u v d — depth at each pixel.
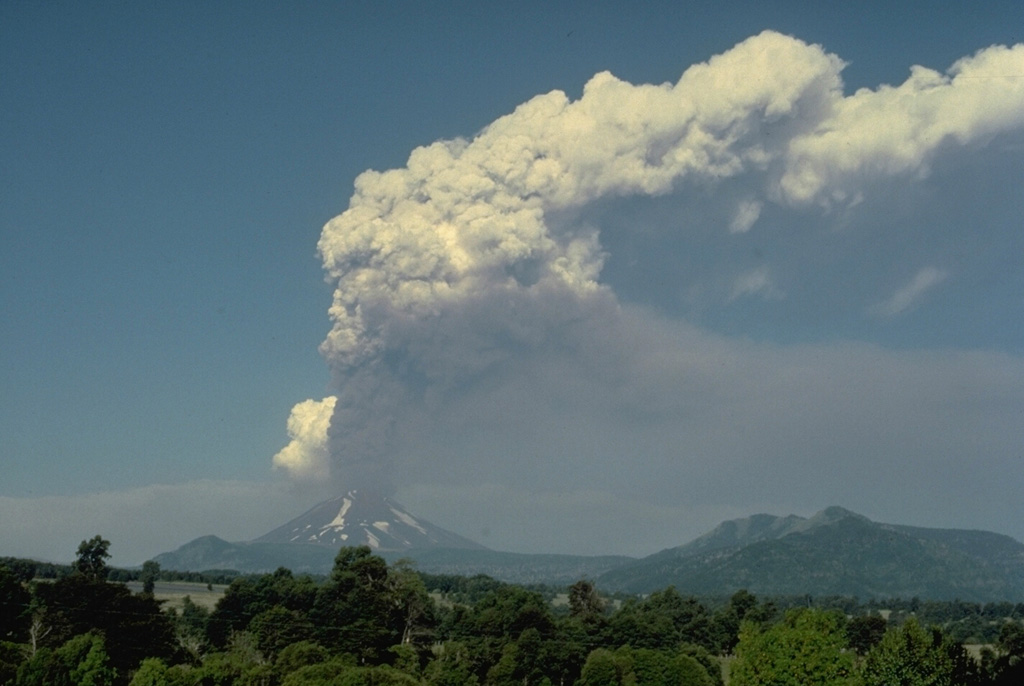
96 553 178.62
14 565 175.62
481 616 170.75
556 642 159.00
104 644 128.62
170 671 116.88
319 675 118.50
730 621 199.75
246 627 155.75
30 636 137.62
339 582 168.88
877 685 106.94
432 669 144.25
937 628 110.00
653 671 141.88
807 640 103.00
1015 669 107.69
